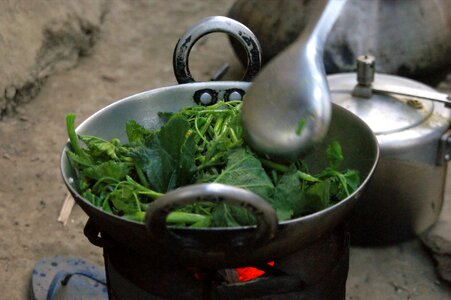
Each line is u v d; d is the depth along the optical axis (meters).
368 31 2.16
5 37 2.38
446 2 2.19
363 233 1.78
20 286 1.70
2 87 2.32
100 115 1.14
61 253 1.82
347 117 1.11
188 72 1.23
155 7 3.16
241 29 1.20
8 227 1.89
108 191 1.03
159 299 1.01
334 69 2.21
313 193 0.96
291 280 0.98
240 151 1.03
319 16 1.02
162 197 0.81
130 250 1.09
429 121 1.64
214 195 0.80
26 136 2.27
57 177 2.08
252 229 0.86
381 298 1.71
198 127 1.14
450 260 1.75
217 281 0.99
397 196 1.69
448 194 2.01
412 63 2.19
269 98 0.97
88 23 2.78
